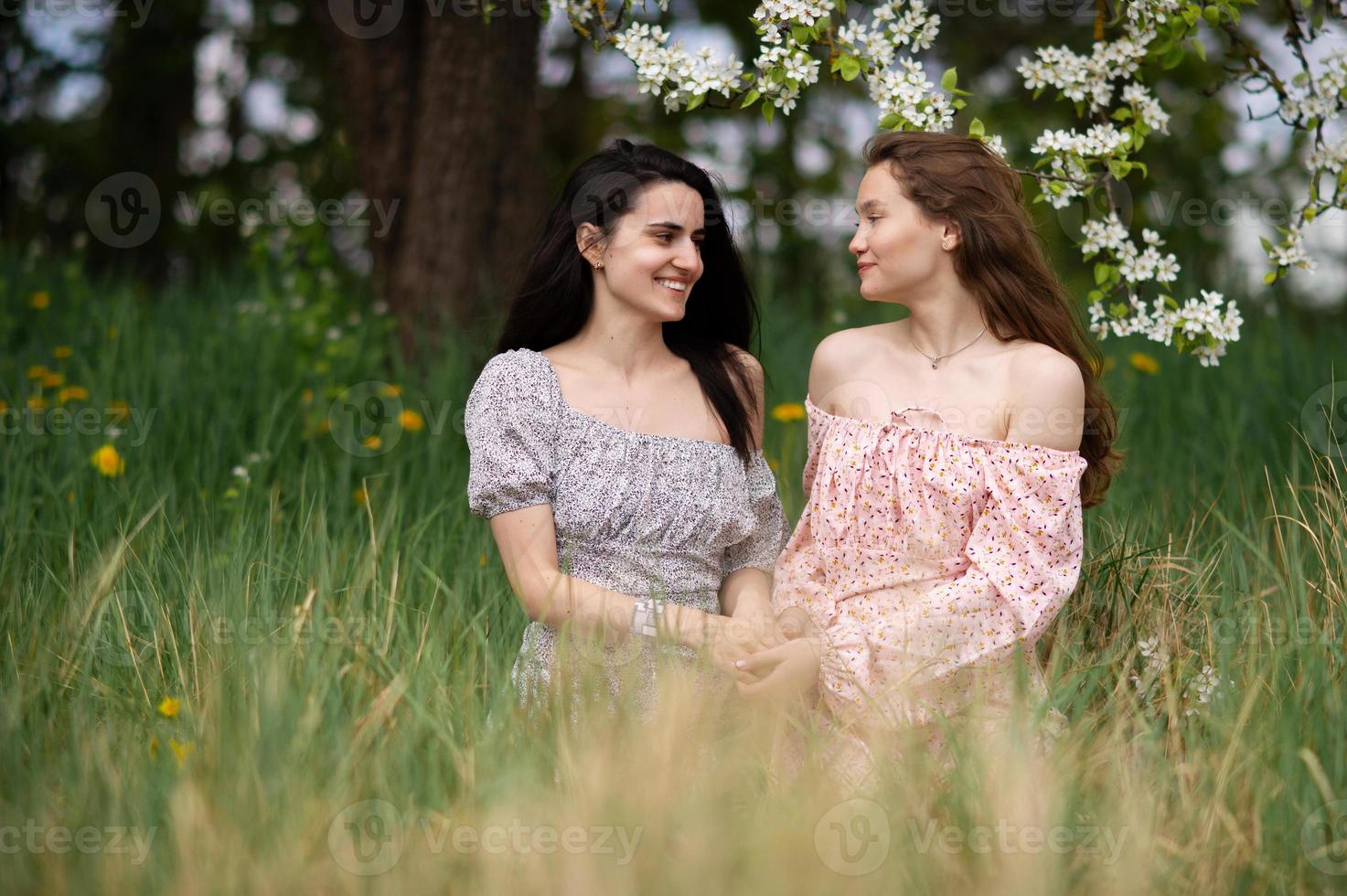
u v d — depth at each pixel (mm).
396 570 2441
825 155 9305
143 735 2127
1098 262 2727
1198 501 3180
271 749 1860
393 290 4758
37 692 2141
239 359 4309
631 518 2264
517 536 2246
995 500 2193
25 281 5492
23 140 8984
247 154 9430
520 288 2424
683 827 1768
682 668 2203
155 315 5211
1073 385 2229
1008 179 2348
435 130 4621
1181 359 4422
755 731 2137
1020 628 2154
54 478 3266
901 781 1925
